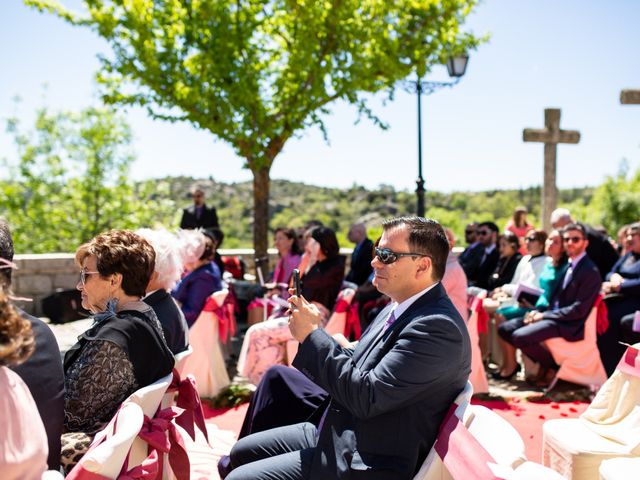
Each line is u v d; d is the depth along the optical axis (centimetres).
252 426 318
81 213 2059
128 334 241
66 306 901
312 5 810
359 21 845
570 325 541
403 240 246
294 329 246
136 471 221
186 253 518
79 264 262
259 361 532
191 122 873
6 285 171
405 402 227
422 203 1018
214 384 541
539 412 495
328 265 564
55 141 2070
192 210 1116
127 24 804
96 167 2066
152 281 316
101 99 873
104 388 236
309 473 241
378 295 761
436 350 226
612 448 293
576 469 292
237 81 842
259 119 882
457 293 515
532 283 630
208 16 838
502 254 738
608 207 3155
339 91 867
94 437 228
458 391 237
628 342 577
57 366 211
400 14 875
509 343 575
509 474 188
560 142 1184
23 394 155
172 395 286
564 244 570
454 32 905
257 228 969
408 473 224
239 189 7788
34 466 151
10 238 231
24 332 156
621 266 650
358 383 228
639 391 304
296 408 316
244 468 250
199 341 533
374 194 9206
